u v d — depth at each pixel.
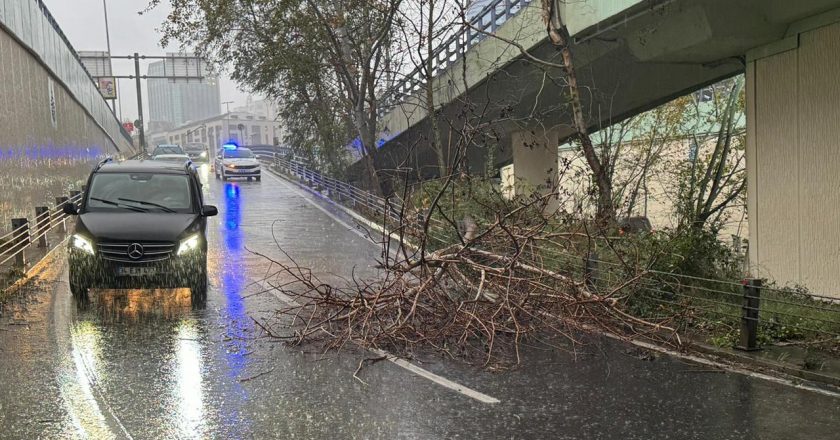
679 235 11.62
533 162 24.27
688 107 22.03
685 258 10.98
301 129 31.94
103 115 43.31
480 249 10.00
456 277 8.88
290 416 5.86
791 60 11.84
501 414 5.95
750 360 7.70
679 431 5.58
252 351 7.95
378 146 31.30
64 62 27.31
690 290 9.84
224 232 20.28
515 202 12.05
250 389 6.58
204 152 60.16
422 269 8.77
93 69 53.81
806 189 11.50
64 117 27.09
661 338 8.70
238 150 43.34
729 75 17.39
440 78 24.03
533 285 8.83
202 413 5.90
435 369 7.38
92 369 7.12
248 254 16.25
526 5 17.48
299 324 9.27
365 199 26.44
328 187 32.50
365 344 8.12
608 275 10.05
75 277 9.99
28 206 19.45
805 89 11.50
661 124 21.78
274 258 15.70
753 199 12.87
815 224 11.32
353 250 17.14
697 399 6.40
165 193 11.41
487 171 19.11
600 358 7.91
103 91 53.81
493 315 8.24
